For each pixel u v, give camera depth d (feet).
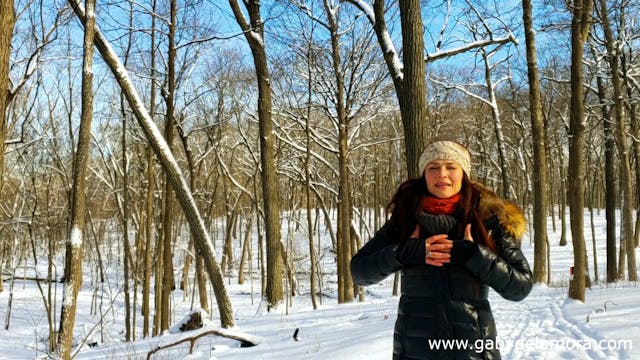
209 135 78.54
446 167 8.43
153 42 48.39
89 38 21.94
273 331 30.96
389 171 95.25
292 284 81.92
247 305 75.20
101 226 103.09
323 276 98.32
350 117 61.98
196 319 36.01
